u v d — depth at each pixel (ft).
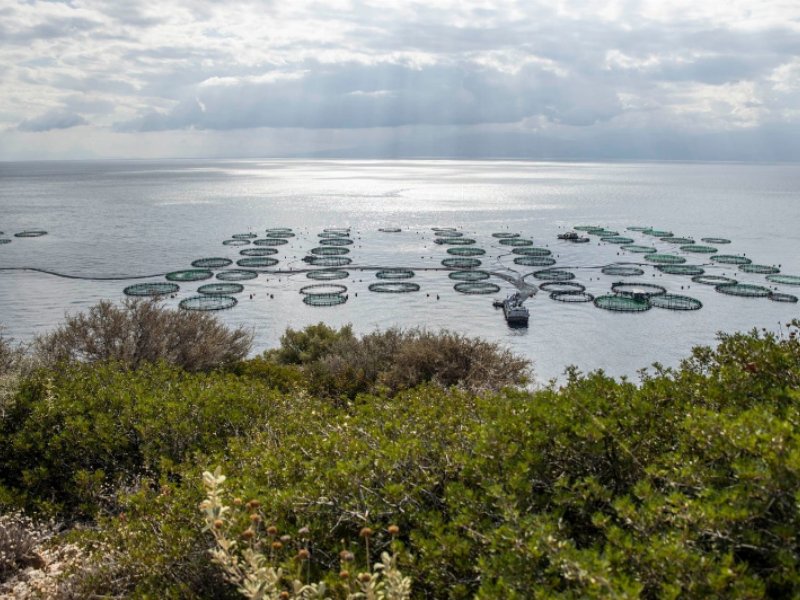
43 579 29.84
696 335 261.85
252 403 46.62
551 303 310.04
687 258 411.54
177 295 314.76
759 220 604.49
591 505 20.45
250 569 18.51
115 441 41.47
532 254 430.61
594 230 529.86
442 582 18.89
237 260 403.13
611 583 14.90
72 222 583.58
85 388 51.39
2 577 30.42
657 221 599.98
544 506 21.12
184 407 43.78
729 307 300.20
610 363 231.50
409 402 39.96
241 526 21.98
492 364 86.28
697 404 26.66
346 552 17.31
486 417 30.25
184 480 32.22
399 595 15.99
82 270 370.32
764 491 16.55
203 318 93.09
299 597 16.99
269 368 87.61
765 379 28.76
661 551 15.12
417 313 293.84
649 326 274.36
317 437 31.83
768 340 31.63
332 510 23.72
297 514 23.95
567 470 22.97
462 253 434.30
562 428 23.80
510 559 17.08
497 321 282.77
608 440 22.88
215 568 23.79
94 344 81.76
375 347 97.76
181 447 41.27
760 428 18.67
